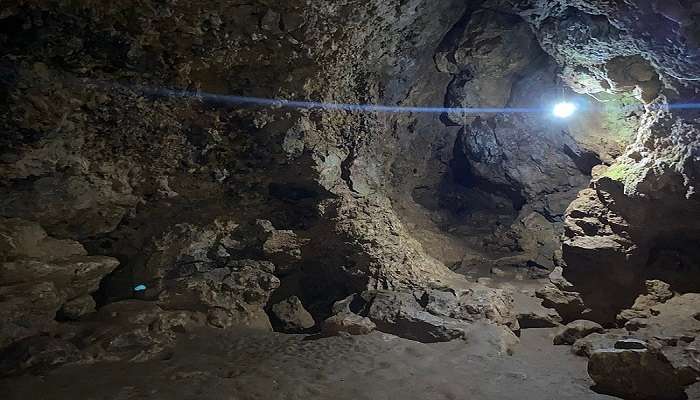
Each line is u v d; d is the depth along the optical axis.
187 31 5.85
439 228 11.18
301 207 8.10
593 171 8.01
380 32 7.38
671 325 5.71
